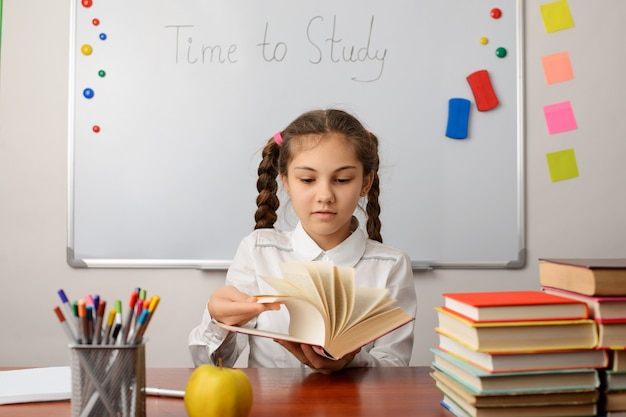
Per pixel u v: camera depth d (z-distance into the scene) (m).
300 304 0.98
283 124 2.20
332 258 1.38
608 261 0.90
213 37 2.19
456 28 2.21
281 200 2.10
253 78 2.20
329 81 2.20
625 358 0.80
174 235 2.19
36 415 0.83
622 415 0.80
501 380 0.78
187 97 2.19
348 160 1.20
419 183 2.21
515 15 2.22
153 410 0.85
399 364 1.28
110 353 0.71
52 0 2.18
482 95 2.21
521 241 2.23
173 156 2.19
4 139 2.17
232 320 1.01
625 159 2.26
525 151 2.24
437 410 0.85
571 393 0.79
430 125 2.21
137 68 2.18
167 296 2.19
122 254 2.19
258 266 1.41
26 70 2.18
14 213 2.18
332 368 1.04
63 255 2.19
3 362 2.18
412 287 1.44
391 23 2.20
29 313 2.18
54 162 2.18
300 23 2.20
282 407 0.86
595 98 2.26
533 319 0.79
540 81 2.24
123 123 2.18
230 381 0.78
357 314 0.97
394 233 2.21
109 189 2.18
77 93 2.18
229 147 2.20
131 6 2.18
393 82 2.21
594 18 2.26
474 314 0.79
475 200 2.22
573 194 2.25
